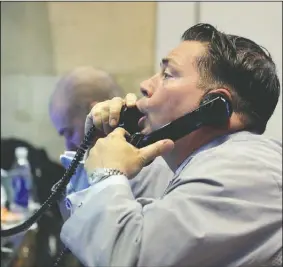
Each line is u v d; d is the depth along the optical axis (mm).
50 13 3299
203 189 1006
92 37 3248
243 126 1136
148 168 1484
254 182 1010
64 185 1350
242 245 986
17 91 3381
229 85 1118
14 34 3346
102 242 993
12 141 2883
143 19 3158
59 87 2080
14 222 2207
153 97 1160
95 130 1288
